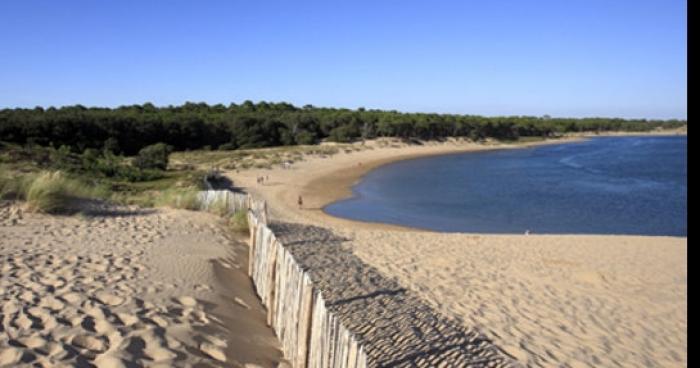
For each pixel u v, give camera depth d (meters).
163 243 9.24
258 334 5.76
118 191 23.89
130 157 56.31
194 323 5.34
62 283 6.06
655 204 32.88
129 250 8.31
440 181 44.44
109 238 9.21
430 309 7.82
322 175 47.44
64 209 11.30
